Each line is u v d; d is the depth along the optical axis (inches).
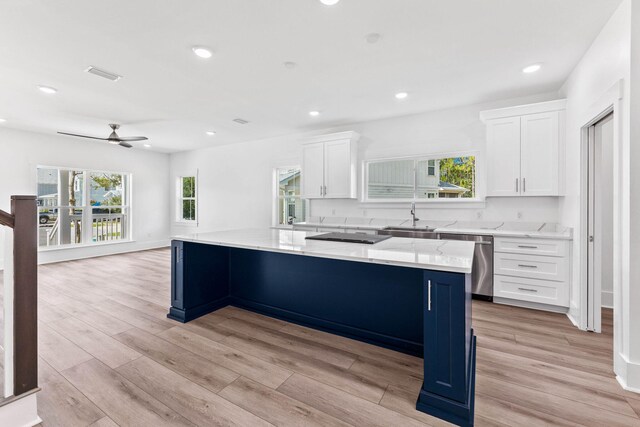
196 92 139.1
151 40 95.1
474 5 79.7
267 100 151.1
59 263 221.1
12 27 87.0
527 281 125.9
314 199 214.4
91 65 111.7
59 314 121.3
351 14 83.2
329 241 101.2
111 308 128.3
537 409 66.0
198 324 111.7
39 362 84.9
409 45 99.6
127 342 97.3
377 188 191.9
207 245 122.3
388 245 92.4
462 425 61.3
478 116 157.9
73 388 73.1
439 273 64.9
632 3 72.2
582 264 107.0
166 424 61.6
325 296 105.5
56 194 231.5
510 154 137.6
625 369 73.7
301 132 219.1
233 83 129.3
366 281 97.1
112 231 264.5
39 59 106.7
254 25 88.0
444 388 64.4
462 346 62.8
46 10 79.4
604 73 88.7
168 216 304.5
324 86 133.6
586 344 96.0
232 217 262.1
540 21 86.7
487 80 127.3
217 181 270.5
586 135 106.8
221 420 62.7
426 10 81.7
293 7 80.0
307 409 66.1
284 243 96.1
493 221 156.3
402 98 148.7
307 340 98.8
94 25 86.7
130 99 147.3
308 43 98.0
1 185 198.2
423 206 175.0
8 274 58.9
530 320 115.4
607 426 60.9
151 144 260.1
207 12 81.7
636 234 72.4
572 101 118.9
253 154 247.6
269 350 92.2
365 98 148.5
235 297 130.1
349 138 184.1
